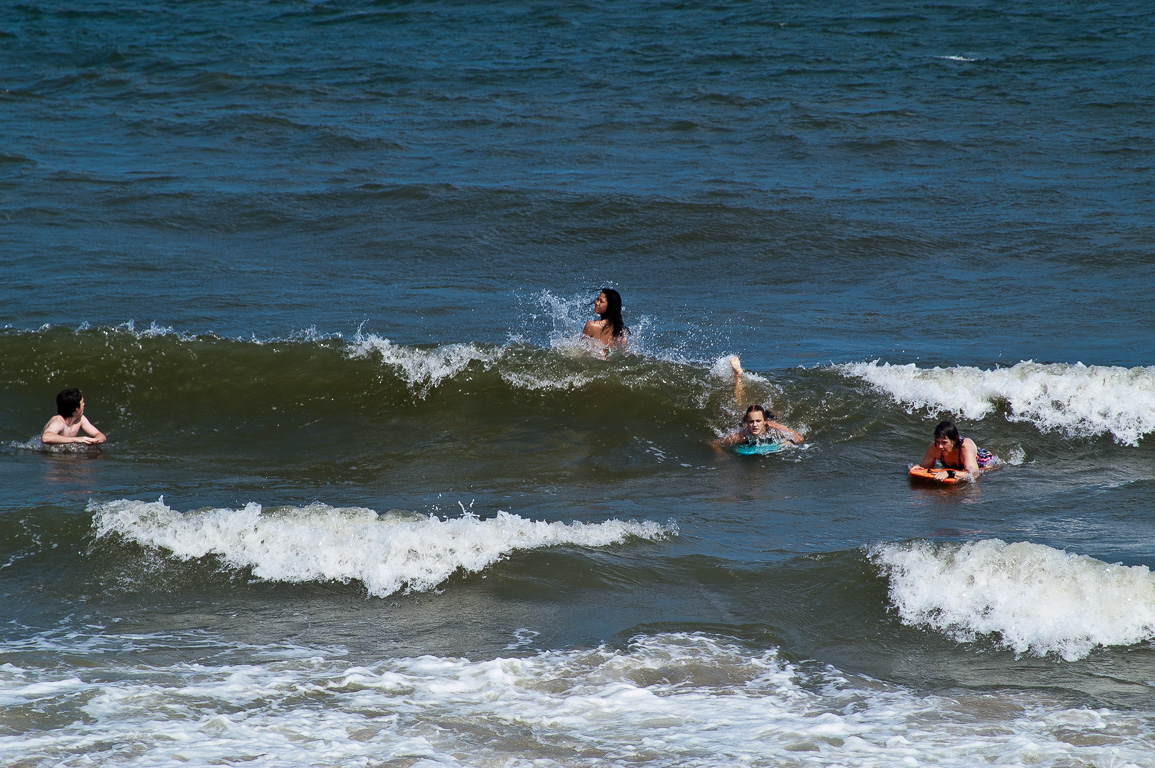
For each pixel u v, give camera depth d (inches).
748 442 1713.8
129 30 6697.8
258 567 1224.8
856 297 2618.1
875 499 1483.8
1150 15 6535.4
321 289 2600.9
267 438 1760.6
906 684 975.6
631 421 1815.9
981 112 4709.6
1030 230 3164.4
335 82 5408.5
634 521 1341.0
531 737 866.1
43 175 3700.8
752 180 3745.1
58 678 964.6
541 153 4131.4
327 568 1218.6
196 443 1738.4
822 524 1371.8
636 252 3034.0
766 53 5905.5
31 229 3063.5
